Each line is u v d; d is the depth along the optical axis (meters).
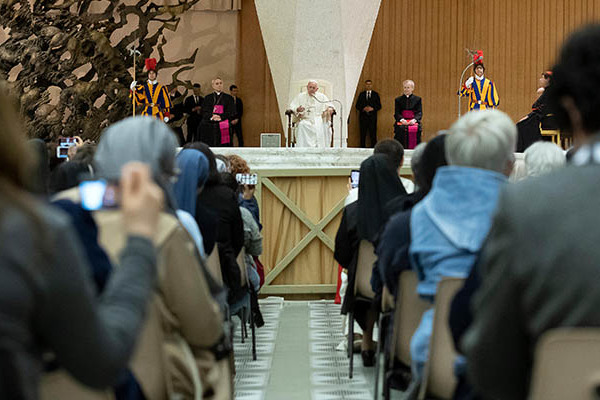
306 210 17.23
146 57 35.66
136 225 3.12
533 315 2.85
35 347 2.66
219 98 34.72
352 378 10.93
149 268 3.08
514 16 37.97
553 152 8.88
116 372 2.83
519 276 2.83
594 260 2.74
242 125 38.69
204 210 8.16
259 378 11.02
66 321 2.65
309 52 30.30
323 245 17.30
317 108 28.81
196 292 4.64
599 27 3.12
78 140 16.28
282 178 17.20
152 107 32.88
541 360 2.83
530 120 28.12
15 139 2.65
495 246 2.91
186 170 7.49
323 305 16.84
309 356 12.35
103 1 37.44
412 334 6.31
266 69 38.62
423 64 38.56
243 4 38.59
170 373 4.79
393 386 6.54
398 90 38.56
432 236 5.11
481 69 31.42
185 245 4.67
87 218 4.00
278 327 14.69
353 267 10.46
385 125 38.53
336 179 17.17
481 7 38.22
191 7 38.34
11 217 2.55
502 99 38.16
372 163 9.92
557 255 2.77
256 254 12.46
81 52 34.16
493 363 2.97
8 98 2.73
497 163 5.07
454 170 5.09
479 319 2.98
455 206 5.07
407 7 38.44
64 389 3.38
